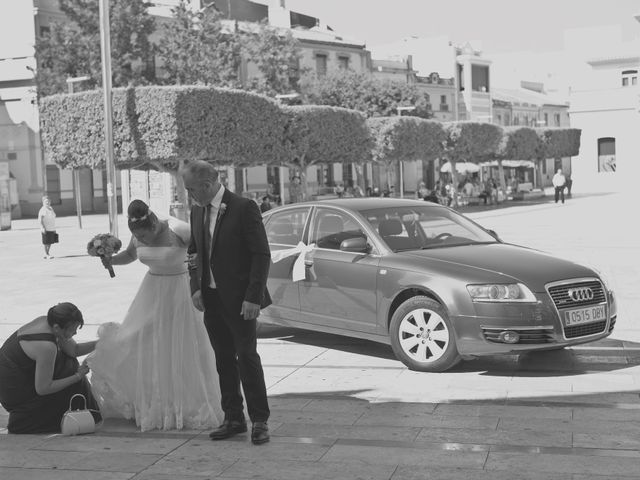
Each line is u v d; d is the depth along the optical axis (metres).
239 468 4.86
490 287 7.16
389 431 5.65
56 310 5.85
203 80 38.06
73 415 5.71
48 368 5.77
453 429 5.65
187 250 5.64
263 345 9.03
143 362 5.85
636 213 33.16
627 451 5.02
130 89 27.41
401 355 7.66
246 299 5.25
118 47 36.69
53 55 36.00
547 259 7.71
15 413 5.85
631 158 56.84
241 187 47.94
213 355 5.96
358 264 8.02
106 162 27.58
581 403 6.30
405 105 50.88
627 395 6.52
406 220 8.45
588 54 67.31
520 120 79.81
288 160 35.66
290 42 44.56
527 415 5.98
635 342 8.60
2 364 5.83
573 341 7.24
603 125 57.62
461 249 8.02
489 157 52.78
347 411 6.26
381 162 44.16
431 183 67.50
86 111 28.25
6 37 45.91
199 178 5.34
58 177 47.88
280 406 6.48
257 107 29.92
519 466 4.75
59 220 41.75
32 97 45.34
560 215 34.31
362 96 50.28
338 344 9.01
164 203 38.69
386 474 4.66
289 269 8.65
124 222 38.22
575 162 58.81
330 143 36.56
